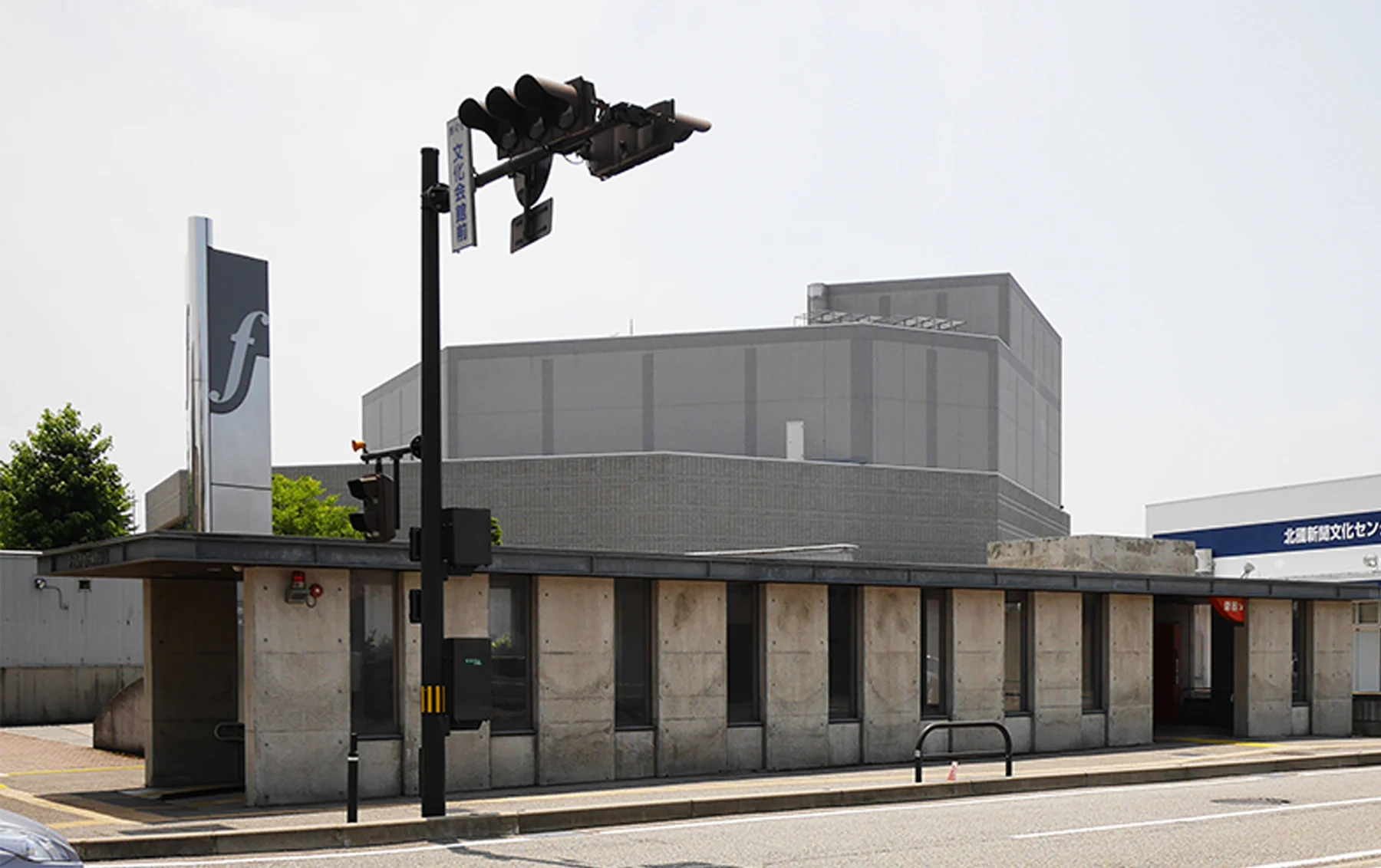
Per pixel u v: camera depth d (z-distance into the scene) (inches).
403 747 695.7
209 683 766.5
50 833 304.2
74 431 1905.8
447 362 3228.3
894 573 888.3
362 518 568.1
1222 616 1125.1
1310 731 1128.8
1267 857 472.1
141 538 632.4
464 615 723.4
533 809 583.2
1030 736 967.6
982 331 3449.8
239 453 978.7
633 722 793.6
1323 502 2317.9
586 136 463.2
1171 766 808.3
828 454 3019.2
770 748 834.8
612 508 2642.7
